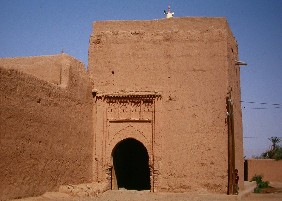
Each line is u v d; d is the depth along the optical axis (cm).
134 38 1825
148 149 1756
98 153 1781
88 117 1752
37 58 1650
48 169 1366
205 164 1703
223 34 1789
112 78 1811
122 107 1805
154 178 1714
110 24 1848
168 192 1692
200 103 1748
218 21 1803
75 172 1593
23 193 1198
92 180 1764
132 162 2448
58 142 1452
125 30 1838
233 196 1609
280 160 3312
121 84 1802
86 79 1750
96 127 1795
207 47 1783
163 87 1775
